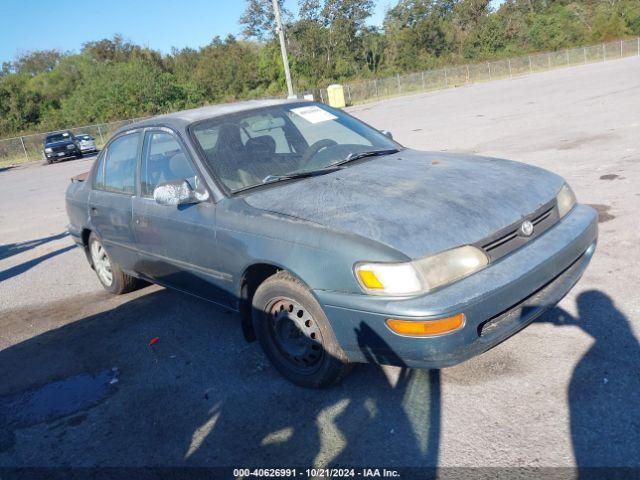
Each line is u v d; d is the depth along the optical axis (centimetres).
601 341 336
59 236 915
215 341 429
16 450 329
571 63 4791
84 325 504
